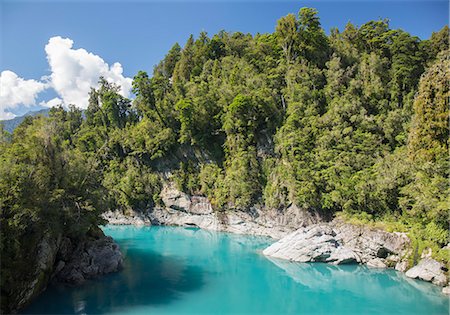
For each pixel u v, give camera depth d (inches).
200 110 2726.4
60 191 1135.6
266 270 1493.6
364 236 1545.3
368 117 2087.8
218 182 2591.0
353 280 1358.3
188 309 1065.5
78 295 1159.6
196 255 1770.4
